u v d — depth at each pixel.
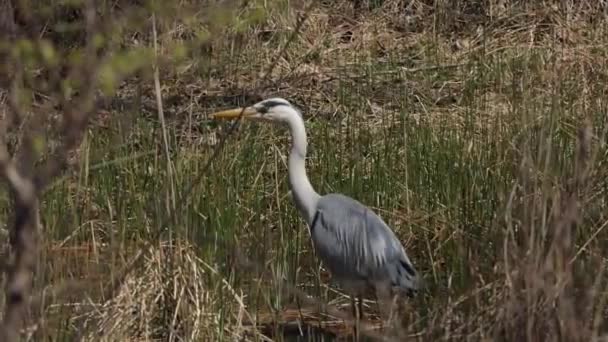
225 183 14.20
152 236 11.32
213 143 15.87
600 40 19.98
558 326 8.91
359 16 21.55
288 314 12.37
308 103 18.14
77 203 12.88
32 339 9.78
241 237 13.38
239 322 11.35
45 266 10.58
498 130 15.56
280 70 19.31
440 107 17.83
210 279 11.69
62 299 10.67
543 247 9.07
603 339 8.88
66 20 12.55
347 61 19.91
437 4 21.48
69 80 6.73
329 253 12.02
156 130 15.21
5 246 10.69
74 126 6.76
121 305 10.95
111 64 6.70
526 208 9.38
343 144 16.00
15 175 6.51
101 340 10.65
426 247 13.52
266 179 15.21
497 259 10.10
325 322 12.22
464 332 9.46
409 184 14.65
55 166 6.75
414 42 20.58
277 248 13.07
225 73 18.75
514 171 13.64
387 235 11.80
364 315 12.44
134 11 7.61
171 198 11.45
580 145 9.75
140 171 14.28
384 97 18.22
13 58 7.00
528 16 21.08
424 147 15.10
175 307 11.19
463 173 14.18
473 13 21.75
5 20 7.91
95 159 13.80
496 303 9.44
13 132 10.30
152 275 11.29
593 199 12.23
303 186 12.28
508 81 18.44
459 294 10.51
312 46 20.12
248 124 15.76
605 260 10.90
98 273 11.35
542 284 8.92
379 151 15.07
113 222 13.38
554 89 15.57
